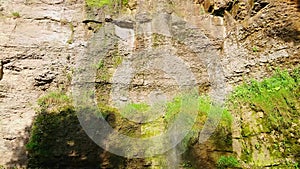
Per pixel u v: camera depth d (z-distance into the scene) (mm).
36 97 6176
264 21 5566
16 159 5031
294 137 4129
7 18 6805
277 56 5246
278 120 4457
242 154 4582
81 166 4871
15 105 5945
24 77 6316
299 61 4926
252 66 5641
